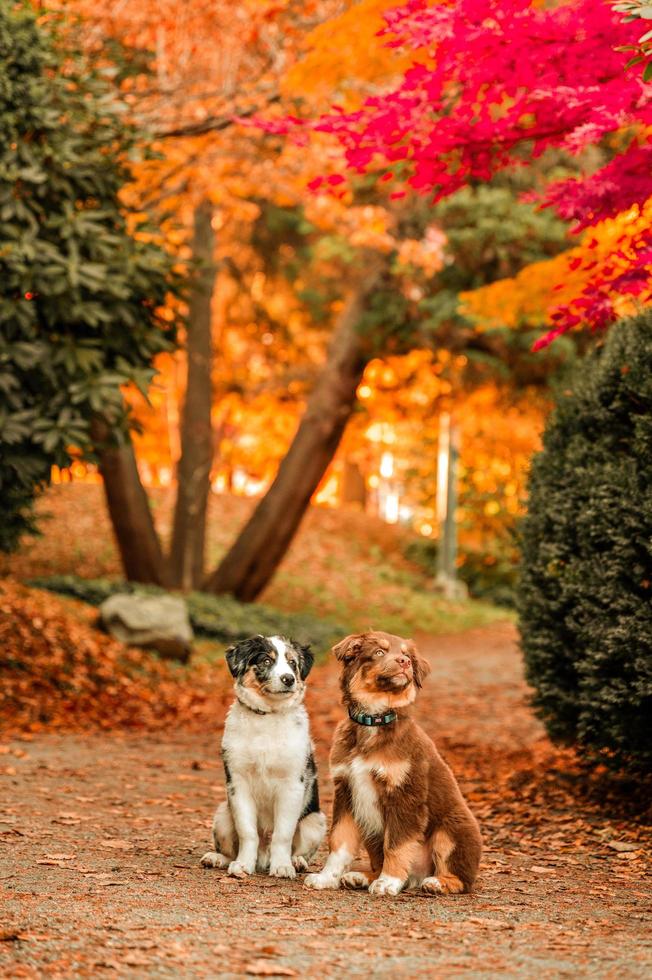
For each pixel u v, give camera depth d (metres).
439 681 19.50
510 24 7.70
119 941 4.43
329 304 29.56
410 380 27.39
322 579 30.42
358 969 4.12
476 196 20.52
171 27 16.27
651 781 8.89
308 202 19.50
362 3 12.05
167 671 16.92
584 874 6.51
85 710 13.59
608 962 4.26
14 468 11.90
